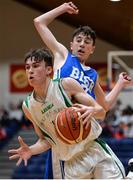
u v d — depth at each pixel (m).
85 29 4.16
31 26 19.20
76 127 3.51
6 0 19.27
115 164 3.81
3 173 13.95
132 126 14.59
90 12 15.26
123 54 14.36
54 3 15.86
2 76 19.52
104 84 18.38
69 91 3.61
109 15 15.02
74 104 3.60
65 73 3.95
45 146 3.93
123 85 4.43
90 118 3.49
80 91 3.62
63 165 3.85
